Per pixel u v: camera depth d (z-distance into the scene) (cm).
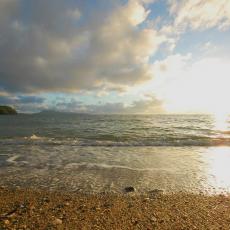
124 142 443
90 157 304
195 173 228
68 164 261
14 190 172
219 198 160
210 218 126
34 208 136
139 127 882
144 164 265
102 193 168
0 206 139
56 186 183
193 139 488
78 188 179
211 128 830
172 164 267
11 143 425
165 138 507
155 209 139
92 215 128
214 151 364
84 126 940
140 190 176
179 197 162
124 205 145
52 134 597
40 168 241
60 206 141
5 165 254
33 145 407
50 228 109
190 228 113
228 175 222
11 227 109
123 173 225
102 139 490
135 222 119
